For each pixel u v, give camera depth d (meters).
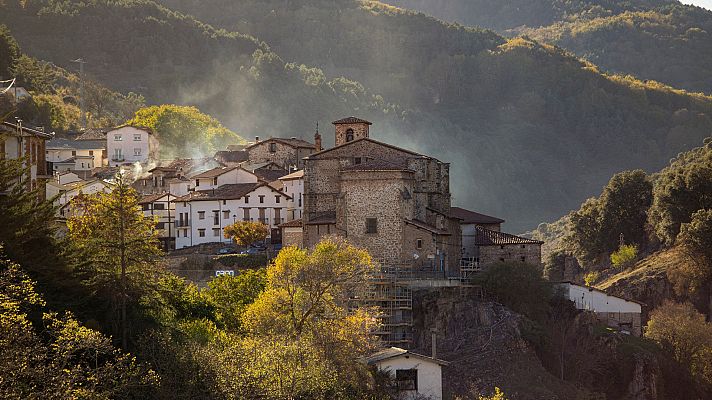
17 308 62.94
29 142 104.56
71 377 63.53
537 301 124.12
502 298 122.06
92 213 91.06
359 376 87.94
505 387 109.00
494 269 123.56
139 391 71.88
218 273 125.88
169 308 91.50
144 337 78.50
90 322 76.50
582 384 117.88
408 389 91.69
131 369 71.94
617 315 133.12
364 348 92.81
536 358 116.62
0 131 95.25
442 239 129.25
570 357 121.06
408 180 128.00
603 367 122.06
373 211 126.31
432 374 92.25
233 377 75.81
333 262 99.12
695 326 133.12
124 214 83.12
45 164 110.25
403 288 118.25
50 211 82.62
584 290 132.75
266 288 101.38
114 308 80.50
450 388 106.56
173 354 76.75
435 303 118.38
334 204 133.50
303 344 84.38
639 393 121.44
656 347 128.50
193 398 74.25
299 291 95.06
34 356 62.09
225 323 99.81
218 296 105.25
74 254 82.19
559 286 132.75
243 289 106.56
